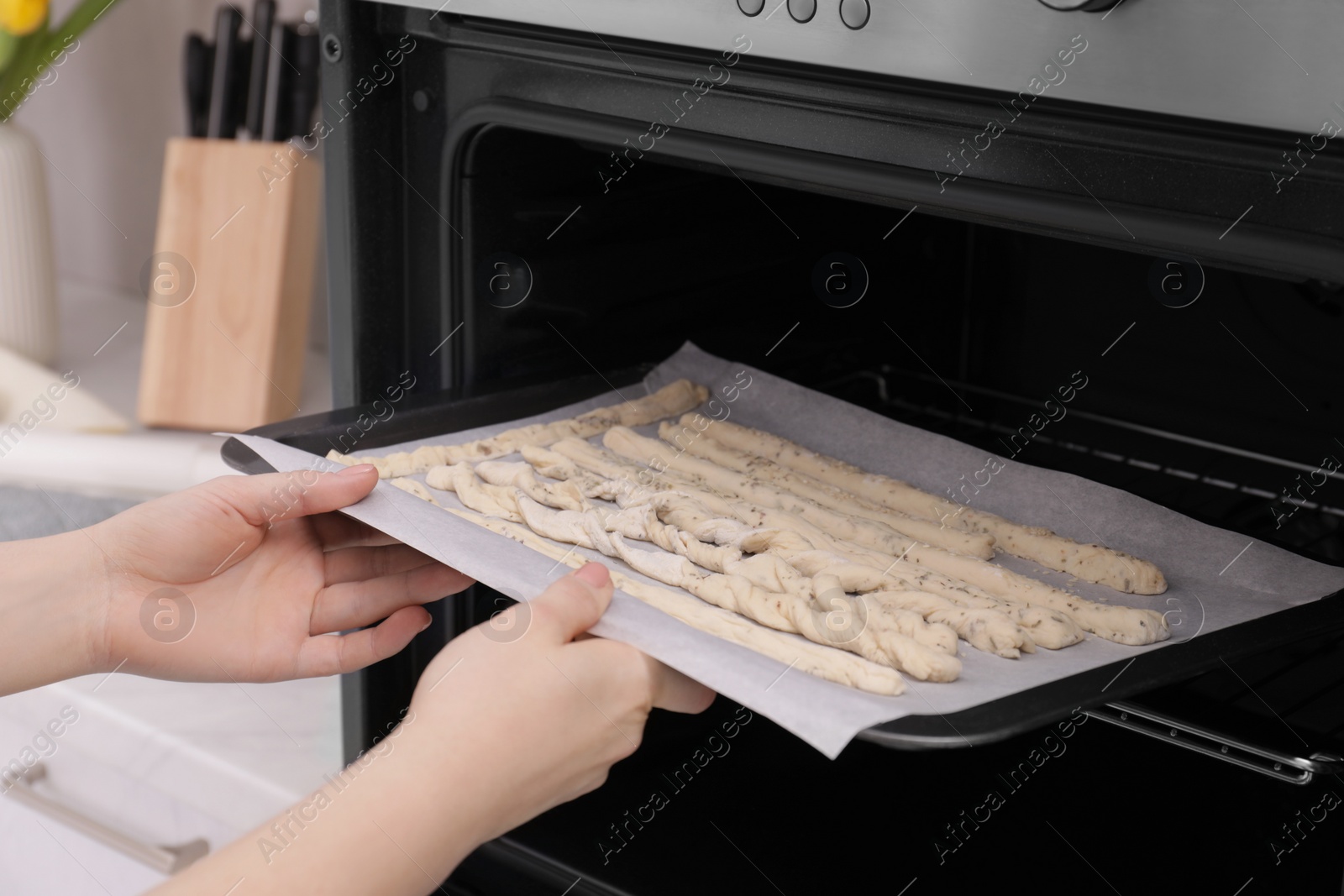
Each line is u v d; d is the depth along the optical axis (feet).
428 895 1.77
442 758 1.74
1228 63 1.55
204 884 1.63
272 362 4.51
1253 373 3.02
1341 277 1.59
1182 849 2.35
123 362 5.16
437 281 2.67
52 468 3.81
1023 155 1.85
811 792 2.66
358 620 2.58
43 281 4.92
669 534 2.49
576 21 2.21
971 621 2.15
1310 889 2.22
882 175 1.99
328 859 1.66
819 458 3.01
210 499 2.41
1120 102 1.66
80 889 3.30
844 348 3.75
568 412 3.04
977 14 1.76
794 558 2.47
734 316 3.49
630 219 3.05
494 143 2.60
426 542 2.15
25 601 2.35
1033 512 2.79
